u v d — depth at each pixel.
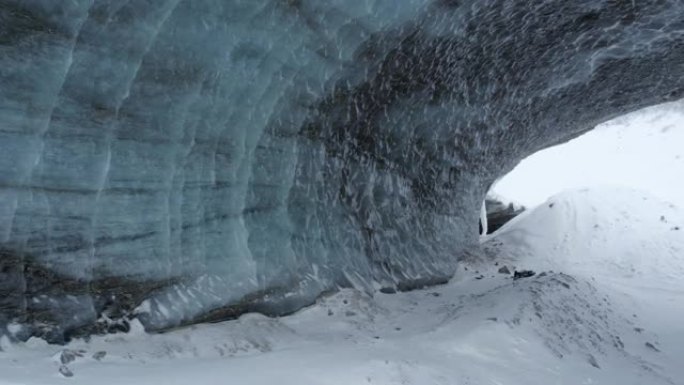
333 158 8.78
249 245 7.03
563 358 6.57
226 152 6.67
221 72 6.17
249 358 5.24
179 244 6.13
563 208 15.62
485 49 10.33
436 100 10.59
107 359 4.82
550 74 12.05
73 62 4.95
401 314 8.34
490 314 7.13
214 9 5.77
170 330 5.79
